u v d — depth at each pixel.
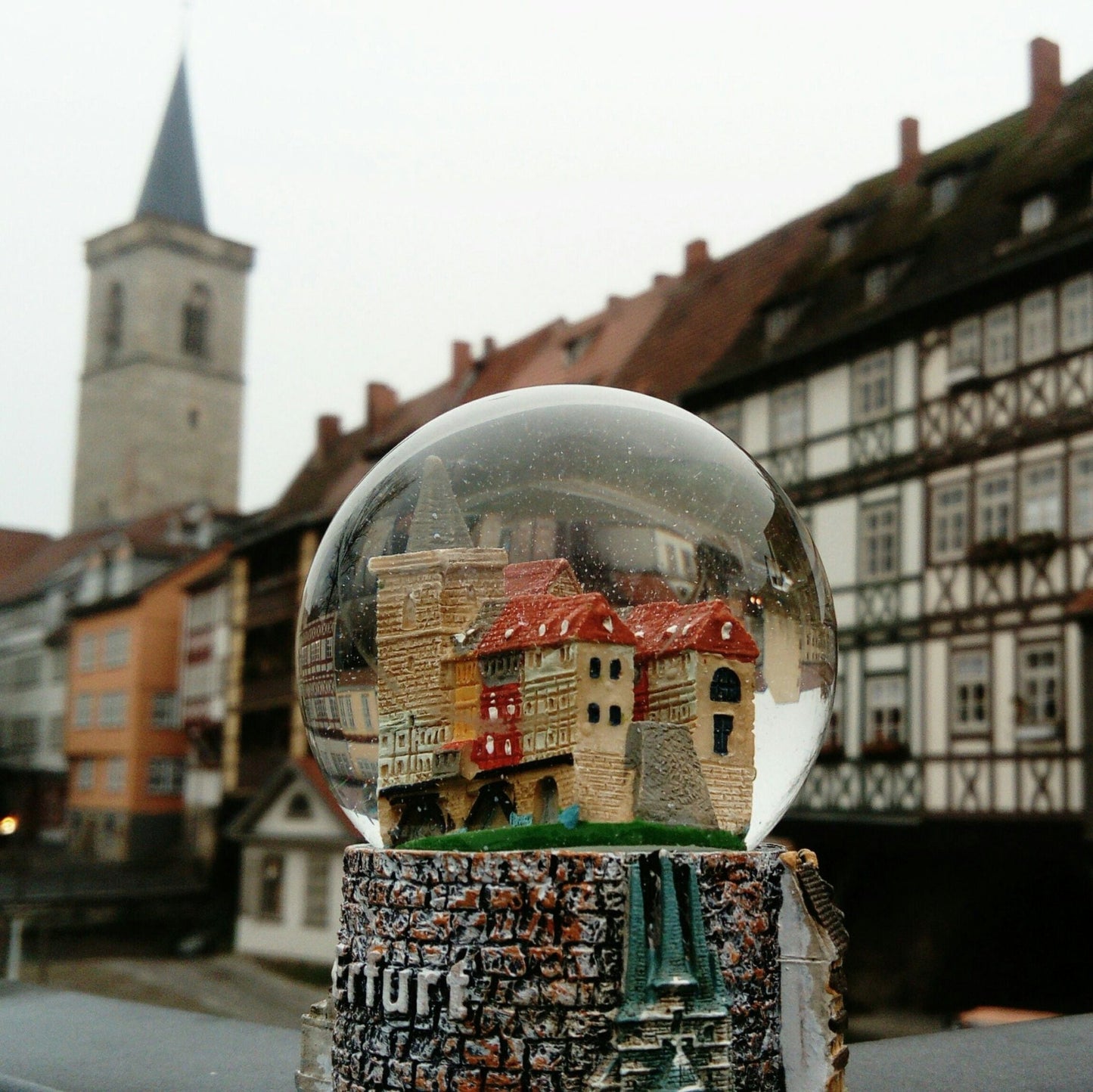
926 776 18.25
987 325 18.16
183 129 68.44
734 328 24.94
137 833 42.53
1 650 55.56
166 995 24.27
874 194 23.48
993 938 17.92
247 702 36.44
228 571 38.81
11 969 21.62
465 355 35.97
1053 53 20.77
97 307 67.38
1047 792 16.53
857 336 20.11
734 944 1.94
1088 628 15.89
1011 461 17.55
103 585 47.59
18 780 51.47
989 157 20.66
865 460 19.97
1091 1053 3.19
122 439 64.44
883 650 19.27
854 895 19.48
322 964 27.03
